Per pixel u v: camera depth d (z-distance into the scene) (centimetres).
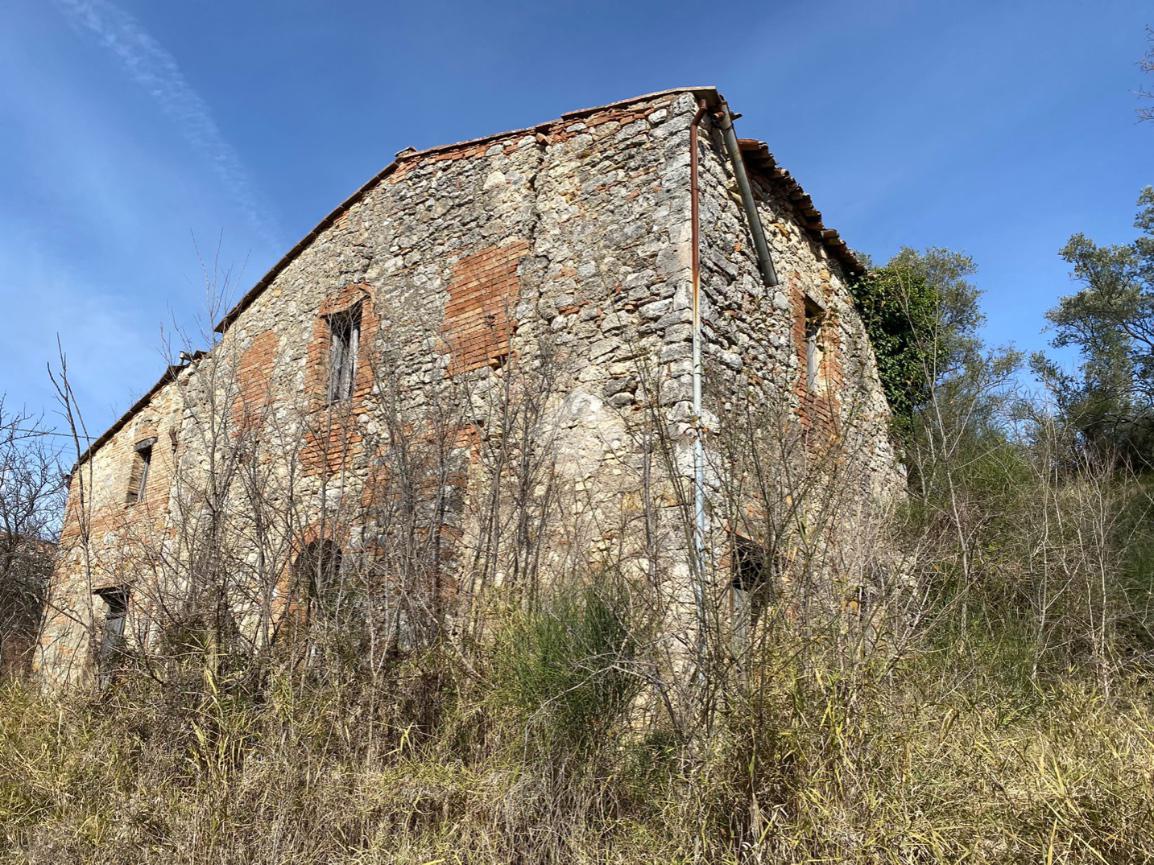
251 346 1153
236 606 780
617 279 803
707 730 453
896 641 477
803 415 881
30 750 584
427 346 933
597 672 493
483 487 789
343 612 655
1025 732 513
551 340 829
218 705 554
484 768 520
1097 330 2022
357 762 539
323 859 460
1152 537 927
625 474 725
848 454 574
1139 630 805
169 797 515
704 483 625
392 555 674
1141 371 1764
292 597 675
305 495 927
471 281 921
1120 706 596
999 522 842
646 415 616
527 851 454
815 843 396
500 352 860
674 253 773
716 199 823
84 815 509
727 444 539
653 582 536
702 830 418
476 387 867
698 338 732
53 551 1091
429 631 642
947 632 611
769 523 478
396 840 462
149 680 616
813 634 458
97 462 1454
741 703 440
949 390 1105
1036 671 640
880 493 821
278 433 899
